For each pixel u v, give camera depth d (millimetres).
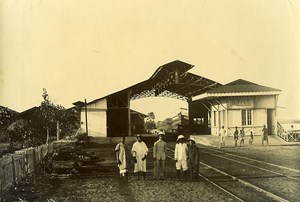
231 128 24188
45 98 17547
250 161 15406
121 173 11508
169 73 24703
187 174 11891
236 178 11336
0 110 14914
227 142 23578
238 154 18203
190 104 33312
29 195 9438
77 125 24781
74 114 24203
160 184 10711
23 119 16375
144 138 31562
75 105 22703
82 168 13297
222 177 11734
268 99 23766
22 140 15398
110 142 27047
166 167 14477
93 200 8742
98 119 27250
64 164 13648
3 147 14234
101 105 27219
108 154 19375
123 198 8859
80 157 15320
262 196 8828
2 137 14844
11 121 15438
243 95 23125
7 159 9766
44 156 15211
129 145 25656
